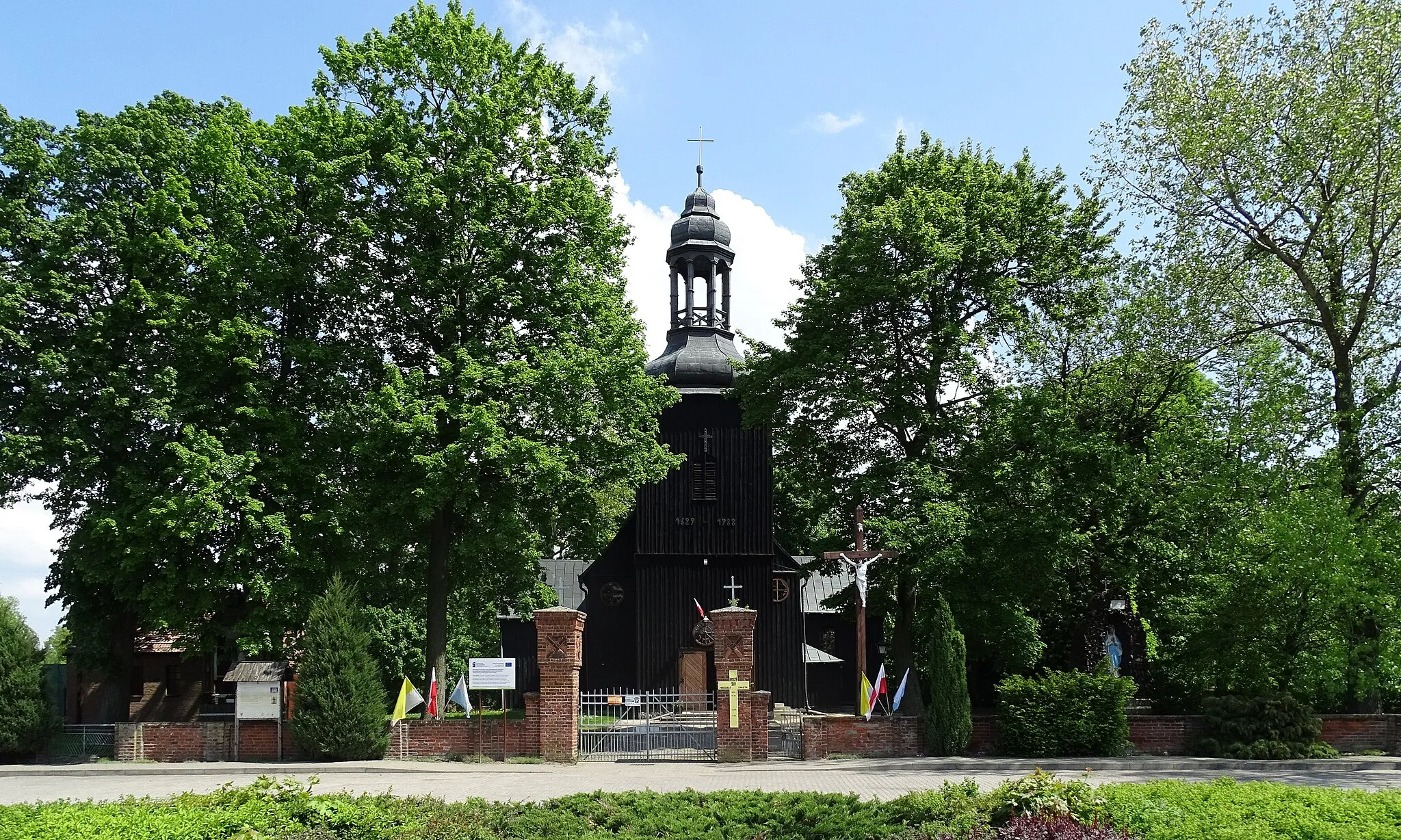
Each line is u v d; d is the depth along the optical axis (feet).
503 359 95.40
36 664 84.53
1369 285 85.40
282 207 97.66
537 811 44.21
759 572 137.80
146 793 65.67
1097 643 97.40
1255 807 39.24
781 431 117.19
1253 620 79.66
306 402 97.09
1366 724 81.30
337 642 82.17
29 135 94.32
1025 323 102.42
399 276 96.63
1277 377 84.17
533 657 163.73
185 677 135.03
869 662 170.71
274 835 38.01
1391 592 74.90
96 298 93.81
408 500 89.56
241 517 90.63
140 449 93.20
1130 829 35.88
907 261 108.06
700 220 145.28
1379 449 82.99
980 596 95.50
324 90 98.43
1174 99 87.45
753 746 80.53
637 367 97.30
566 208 96.22
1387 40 80.38
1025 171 113.39
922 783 65.51
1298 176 83.76
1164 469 89.51
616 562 150.61
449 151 95.50
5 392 90.43
